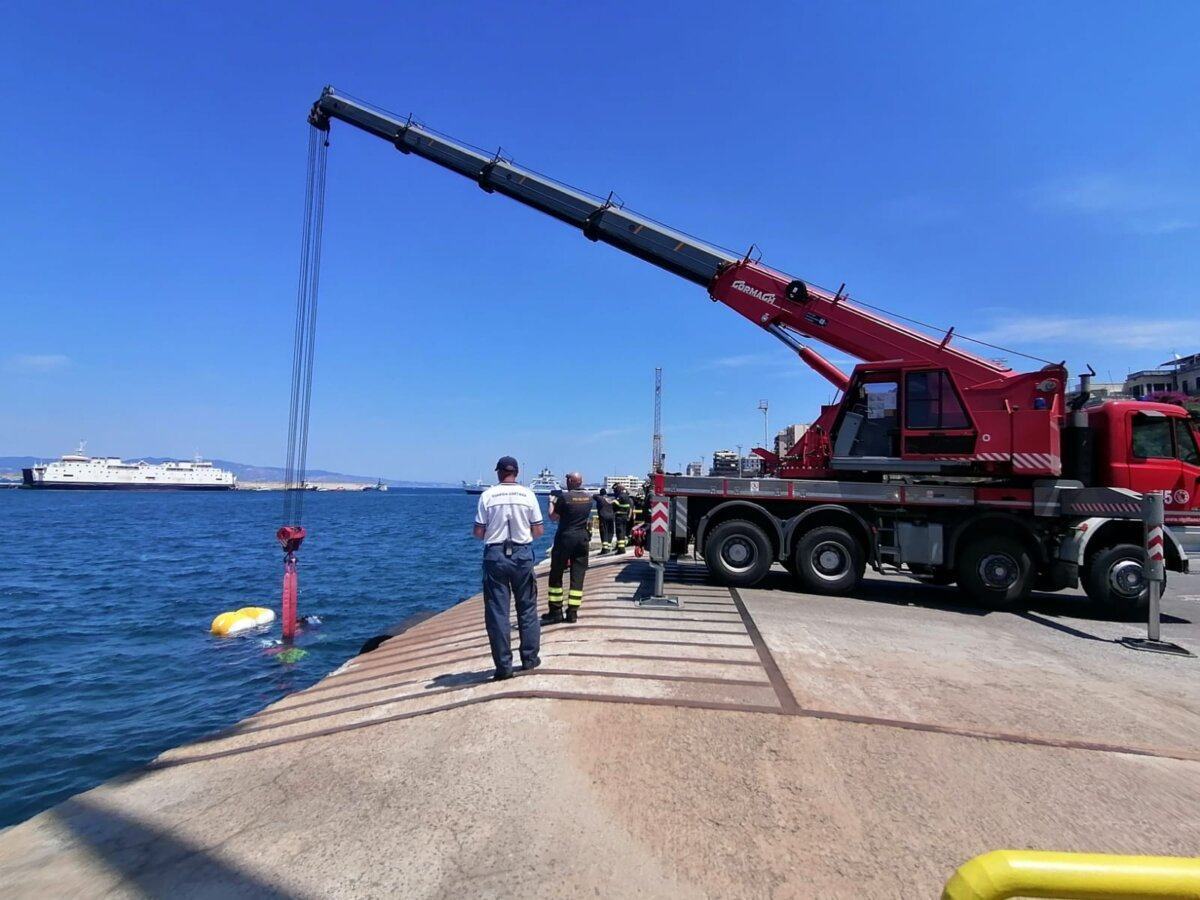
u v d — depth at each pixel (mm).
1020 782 3918
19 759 8039
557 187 13523
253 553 32625
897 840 3252
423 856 3123
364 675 7246
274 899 2859
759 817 3424
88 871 3182
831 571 10508
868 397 10703
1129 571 9578
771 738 4383
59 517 65562
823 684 5609
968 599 11109
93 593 20188
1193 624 9641
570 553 8086
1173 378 58188
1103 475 10227
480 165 13953
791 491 10672
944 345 10602
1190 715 5371
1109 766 4188
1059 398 9992
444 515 79875
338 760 4285
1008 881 1481
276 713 5918
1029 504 9805
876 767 4027
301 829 3443
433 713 4961
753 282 12000
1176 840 3346
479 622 9531
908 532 10328
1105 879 1463
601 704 4914
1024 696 5598
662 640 7055
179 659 12445
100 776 7590
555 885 2871
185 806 3838
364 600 19172
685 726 4543
